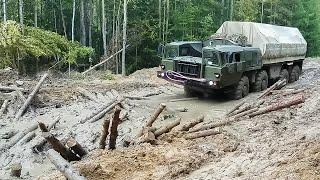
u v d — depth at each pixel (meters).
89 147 10.50
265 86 17.38
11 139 11.13
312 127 10.34
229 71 14.52
